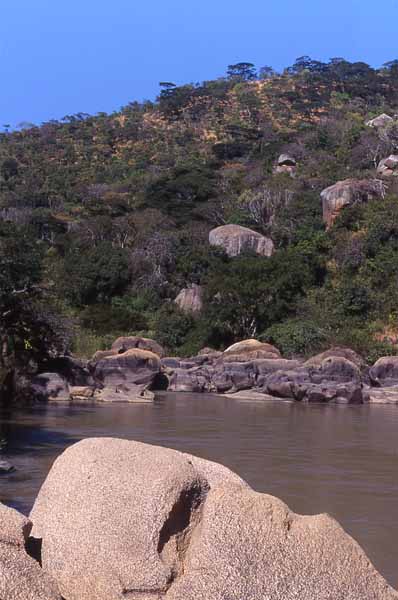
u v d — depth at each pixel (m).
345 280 56.78
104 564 4.92
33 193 91.94
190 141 111.56
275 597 4.54
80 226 74.38
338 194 66.38
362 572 4.75
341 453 19.47
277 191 73.38
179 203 80.00
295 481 15.33
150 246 65.19
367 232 60.12
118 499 5.12
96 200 86.19
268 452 19.33
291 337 49.50
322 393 36.56
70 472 5.35
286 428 25.00
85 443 5.58
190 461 5.89
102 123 125.69
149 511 5.05
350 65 128.62
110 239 72.06
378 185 67.50
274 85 126.88
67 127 125.38
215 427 24.67
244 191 77.81
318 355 42.16
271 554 4.66
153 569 4.88
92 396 34.00
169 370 42.94
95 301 62.88
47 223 77.56
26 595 4.50
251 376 40.59
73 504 5.18
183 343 55.28
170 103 123.38
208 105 123.56
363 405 36.03
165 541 5.04
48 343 35.88
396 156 75.81
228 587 4.53
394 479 15.84
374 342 49.38
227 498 4.86
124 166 102.88
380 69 135.25
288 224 68.62
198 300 60.00
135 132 117.44
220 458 18.09
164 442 20.70
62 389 33.06
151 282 62.72
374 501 13.57
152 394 36.53
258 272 53.88
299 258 56.41
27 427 23.25
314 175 79.94
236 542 4.68
